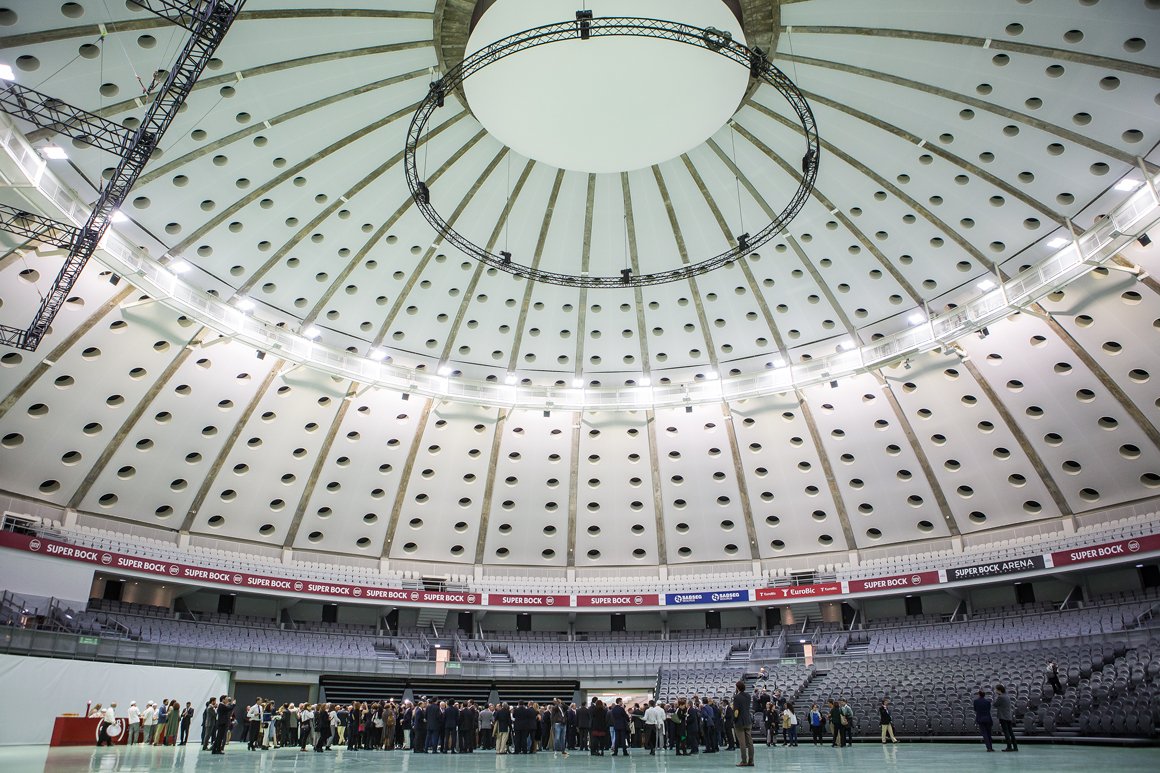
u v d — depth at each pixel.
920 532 35.50
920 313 29.11
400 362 32.00
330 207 25.20
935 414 31.78
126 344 26.47
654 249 28.48
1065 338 27.52
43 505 28.77
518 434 35.34
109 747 21.08
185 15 14.87
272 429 31.61
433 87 18.97
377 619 39.09
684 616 41.28
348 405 32.22
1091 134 21.44
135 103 19.61
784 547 37.94
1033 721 22.78
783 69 21.50
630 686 36.19
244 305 27.38
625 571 39.16
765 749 22.12
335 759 17.22
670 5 18.28
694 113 21.55
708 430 35.19
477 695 35.34
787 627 39.34
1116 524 30.73
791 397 33.28
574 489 36.94
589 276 29.45
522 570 38.97
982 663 28.88
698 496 37.06
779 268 28.75
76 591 28.52
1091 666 25.52
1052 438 30.48
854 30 19.92
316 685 32.84
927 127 22.39
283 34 19.03
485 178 25.66
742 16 19.58
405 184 25.09
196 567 32.16
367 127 22.86
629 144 22.66
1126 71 19.31
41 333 20.94
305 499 34.25
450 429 34.44
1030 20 18.59
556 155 23.16
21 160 18.77
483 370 33.34
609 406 34.22
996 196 24.27
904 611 37.97
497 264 24.33
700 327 31.86
